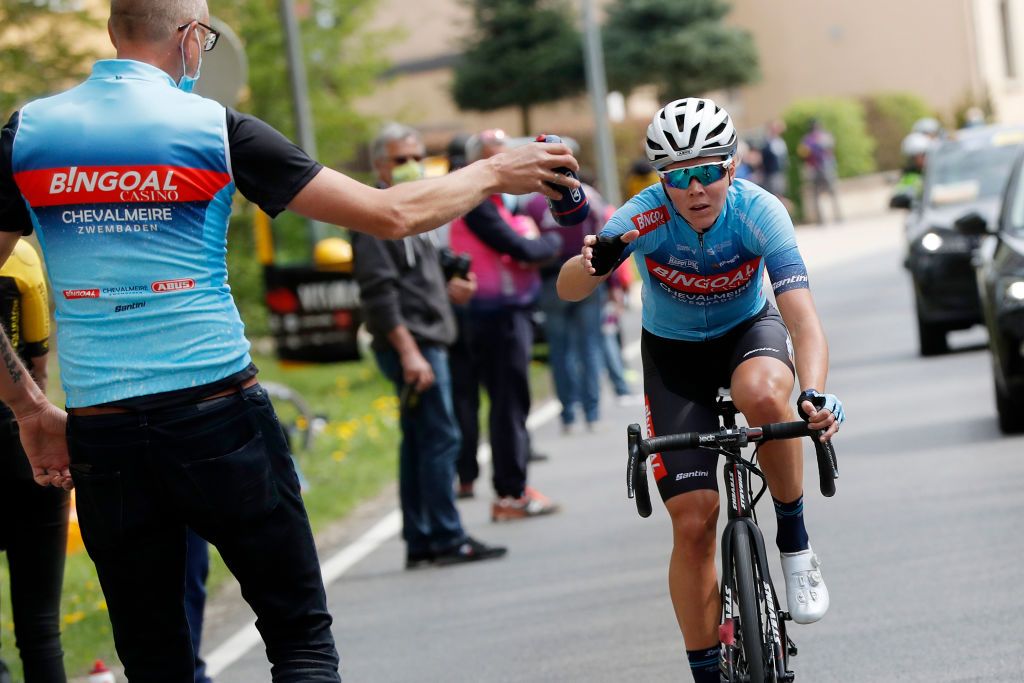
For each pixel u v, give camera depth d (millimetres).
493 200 21859
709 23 104375
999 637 13305
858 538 17797
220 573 20328
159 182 8672
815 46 112938
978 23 107625
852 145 98000
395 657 15078
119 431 8680
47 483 10000
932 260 33156
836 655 13336
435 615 16750
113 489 8773
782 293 10867
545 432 30766
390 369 19234
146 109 8773
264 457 8914
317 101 54656
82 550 21641
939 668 12625
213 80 23656
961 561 16141
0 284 11117
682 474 11219
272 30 53250
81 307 8734
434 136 99938
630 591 16781
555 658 14367
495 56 102688
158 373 8672
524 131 104938
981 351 34312
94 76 8930
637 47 102688
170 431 8672
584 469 25734
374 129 57188
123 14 9055
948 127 101000
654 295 11828
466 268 20109
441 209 9070
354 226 8961
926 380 30594
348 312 38312
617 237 10516
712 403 11891
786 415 11094
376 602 17750
